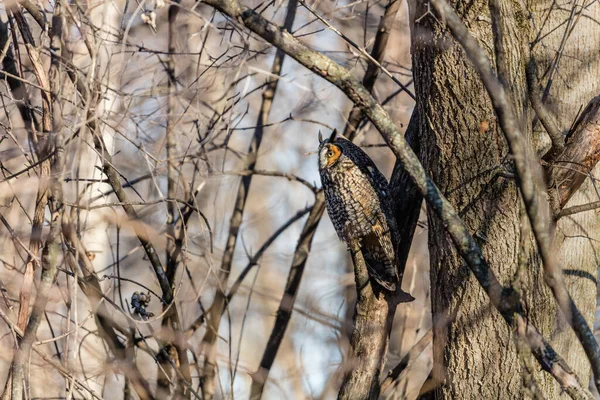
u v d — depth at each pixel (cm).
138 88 912
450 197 770
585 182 911
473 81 752
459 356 775
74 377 812
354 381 883
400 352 1251
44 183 762
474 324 767
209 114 1082
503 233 751
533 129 884
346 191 970
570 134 816
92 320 1091
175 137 984
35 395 958
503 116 581
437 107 774
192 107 866
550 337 775
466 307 773
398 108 1296
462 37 591
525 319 608
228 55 993
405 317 1268
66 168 758
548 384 764
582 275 903
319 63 650
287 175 1239
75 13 805
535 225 578
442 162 777
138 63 914
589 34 939
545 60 935
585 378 861
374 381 885
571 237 885
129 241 1362
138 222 972
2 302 944
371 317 893
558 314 809
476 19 755
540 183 728
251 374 1197
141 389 973
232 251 1233
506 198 751
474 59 590
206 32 948
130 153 1096
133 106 911
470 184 761
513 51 758
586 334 571
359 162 1007
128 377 970
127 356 984
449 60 759
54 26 769
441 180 779
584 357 854
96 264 1101
